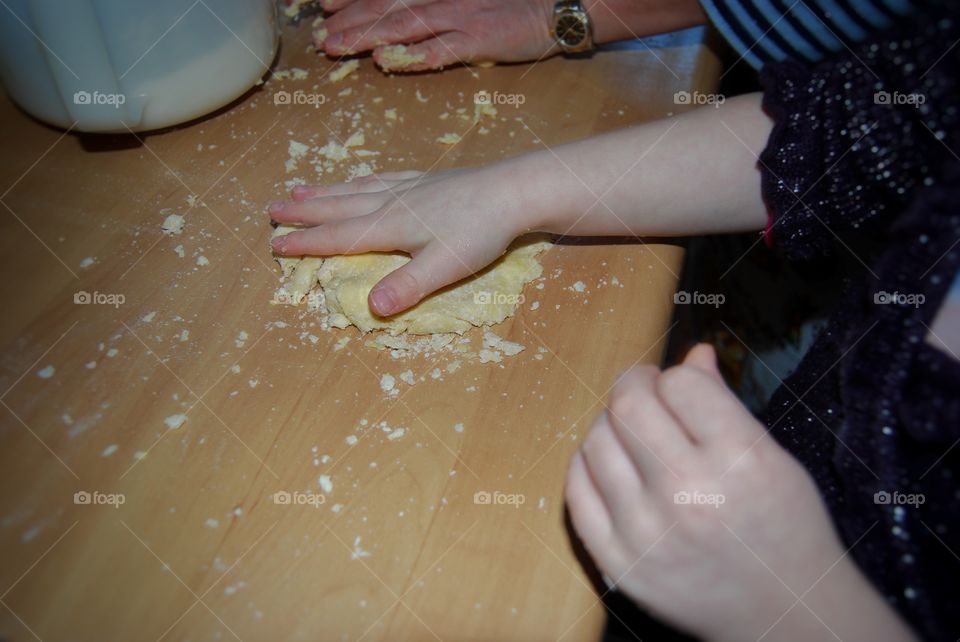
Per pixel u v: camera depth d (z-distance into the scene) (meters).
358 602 0.44
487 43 0.77
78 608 0.43
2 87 0.74
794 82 0.54
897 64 0.46
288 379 0.54
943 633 0.40
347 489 0.48
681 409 0.42
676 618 0.42
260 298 0.59
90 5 0.57
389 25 0.78
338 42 0.78
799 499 0.41
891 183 0.47
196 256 0.62
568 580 0.44
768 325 0.94
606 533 0.43
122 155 0.69
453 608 0.43
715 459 0.41
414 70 0.78
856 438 0.43
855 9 0.58
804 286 0.89
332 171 0.68
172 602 0.43
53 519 0.47
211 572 0.45
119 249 0.62
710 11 0.67
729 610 0.41
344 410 0.52
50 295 0.58
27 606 0.43
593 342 0.57
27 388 0.53
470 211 0.59
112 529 0.46
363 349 0.56
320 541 0.46
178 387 0.53
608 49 0.81
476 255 0.58
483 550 0.46
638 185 0.61
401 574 0.45
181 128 0.72
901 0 0.55
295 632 0.43
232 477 0.49
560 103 0.75
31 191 0.66
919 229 0.41
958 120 0.41
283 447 0.50
